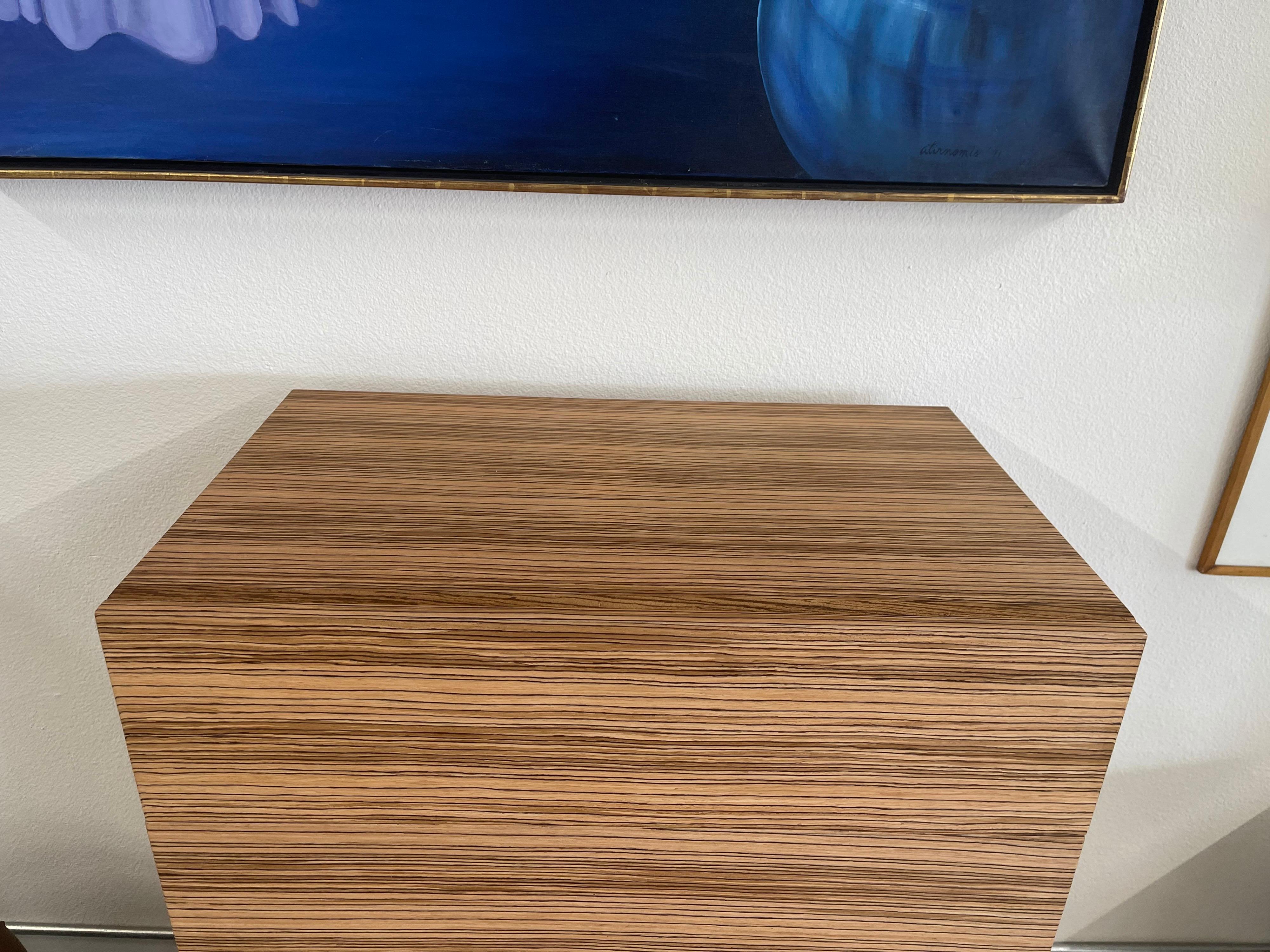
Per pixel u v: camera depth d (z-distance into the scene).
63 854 1.04
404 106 0.69
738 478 0.64
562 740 0.50
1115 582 0.90
